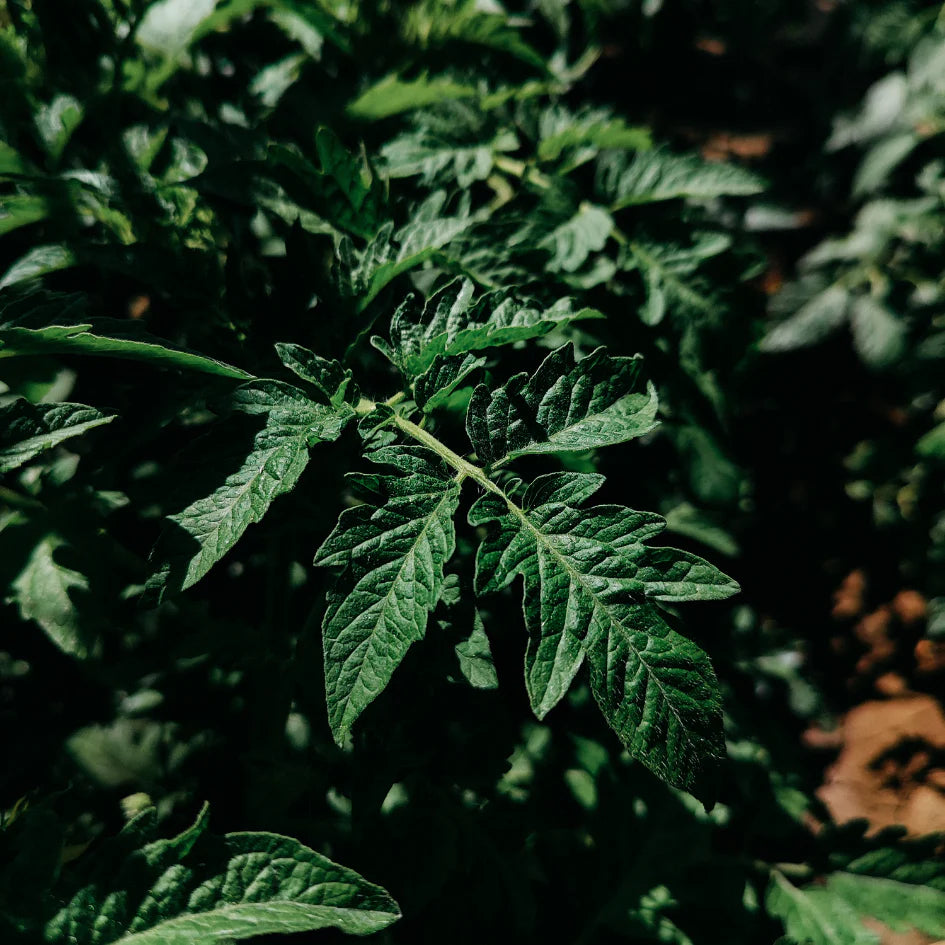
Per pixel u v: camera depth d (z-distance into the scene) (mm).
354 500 340
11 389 334
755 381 680
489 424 286
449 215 378
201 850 265
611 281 396
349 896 263
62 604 338
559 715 406
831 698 671
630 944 369
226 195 341
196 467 279
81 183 336
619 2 620
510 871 357
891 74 724
